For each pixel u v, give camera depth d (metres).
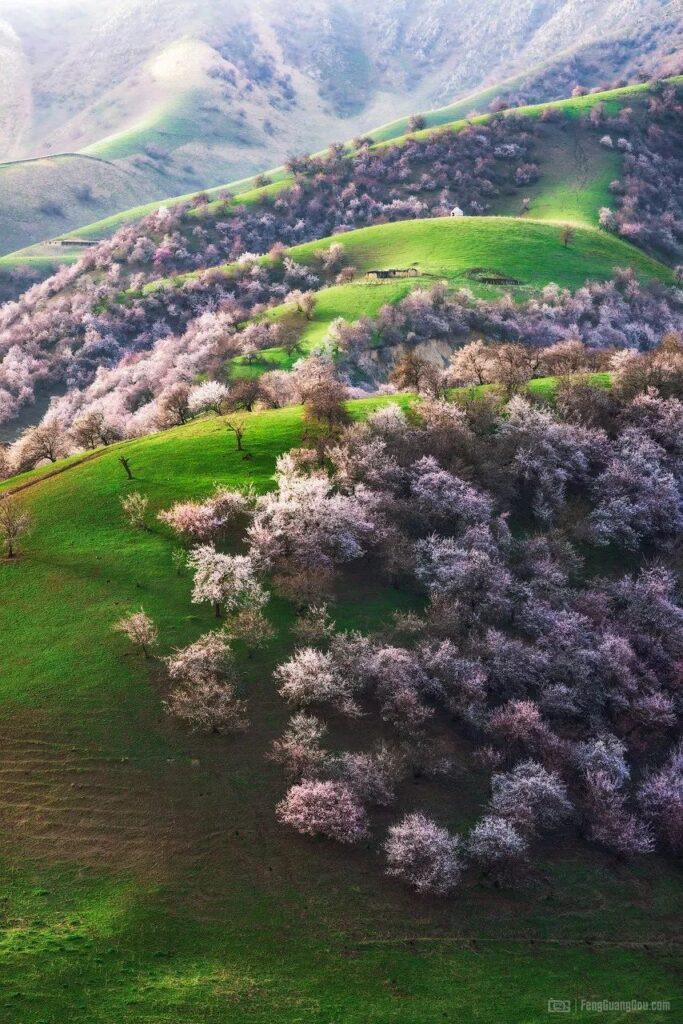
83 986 39.69
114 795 50.91
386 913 46.28
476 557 71.75
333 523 72.38
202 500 78.44
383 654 60.34
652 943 47.34
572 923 47.72
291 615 66.38
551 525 81.88
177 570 70.25
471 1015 40.75
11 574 70.25
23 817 49.03
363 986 41.84
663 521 82.88
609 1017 41.38
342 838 48.56
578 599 72.62
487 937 45.97
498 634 65.88
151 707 56.88
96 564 71.19
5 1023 37.00
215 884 46.53
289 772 52.84
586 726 62.75
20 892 44.62
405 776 54.31
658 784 57.19
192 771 52.75
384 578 72.75
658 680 66.31
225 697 55.75
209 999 39.88
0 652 61.19
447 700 60.28
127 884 45.97
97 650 61.16
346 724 57.84
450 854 48.16
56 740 54.00
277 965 42.53
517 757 58.06
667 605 71.88
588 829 53.81
